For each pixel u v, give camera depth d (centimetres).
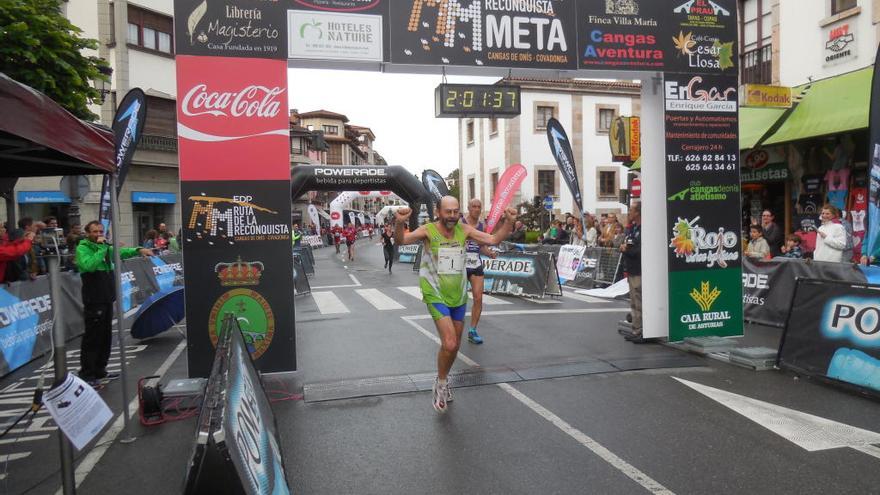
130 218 2219
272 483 247
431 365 633
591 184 3067
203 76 543
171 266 1438
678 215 680
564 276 1459
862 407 479
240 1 549
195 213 547
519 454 397
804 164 1152
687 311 688
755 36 1326
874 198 720
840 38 1077
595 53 641
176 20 536
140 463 405
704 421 453
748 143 1110
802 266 811
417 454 400
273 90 558
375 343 755
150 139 2270
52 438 465
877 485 343
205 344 553
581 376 582
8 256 689
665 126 670
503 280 1243
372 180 1714
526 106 2973
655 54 661
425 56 589
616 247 1288
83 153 369
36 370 709
